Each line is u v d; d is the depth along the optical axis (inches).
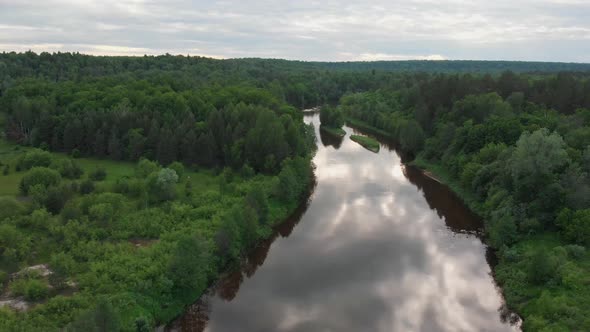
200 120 4788.4
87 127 4355.3
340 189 3900.1
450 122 4658.0
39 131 4515.3
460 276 2450.8
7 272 2164.1
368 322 2054.6
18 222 2583.7
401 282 2393.0
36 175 3137.3
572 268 2161.7
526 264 2324.1
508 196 2913.4
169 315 2042.3
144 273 2151.8
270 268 2544.3
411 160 4916.3
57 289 2052.2
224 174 3666.3
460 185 3801.7
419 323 2049.7
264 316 2106.3
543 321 1883.6
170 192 3120.1
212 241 2469.2
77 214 2679.6
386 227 3100.4
